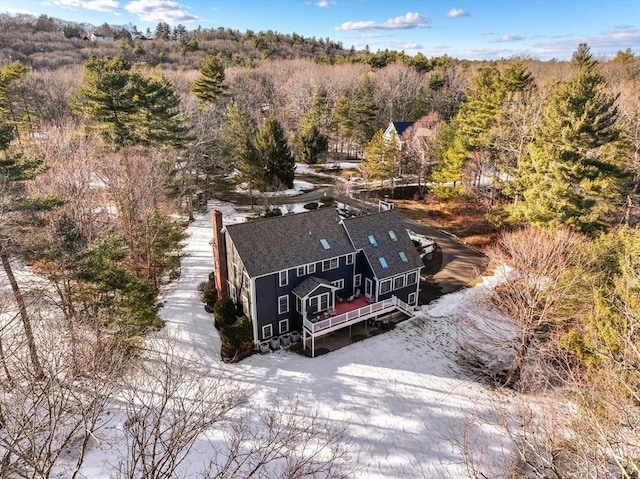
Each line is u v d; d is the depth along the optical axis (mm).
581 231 38406
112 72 47000
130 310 24750
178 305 34375
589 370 21156
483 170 54625
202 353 29266
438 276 41875
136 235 36219
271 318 31328
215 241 32219
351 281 35469
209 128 59500
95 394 14336
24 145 51156
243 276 30688
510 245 32344
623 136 43750
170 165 47844
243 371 28281
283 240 32062
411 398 26672
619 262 25031
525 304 30766
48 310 26984
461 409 25891
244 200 61000
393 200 62094
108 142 48938
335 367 29203
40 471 10703
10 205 21406
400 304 34812
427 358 30484
